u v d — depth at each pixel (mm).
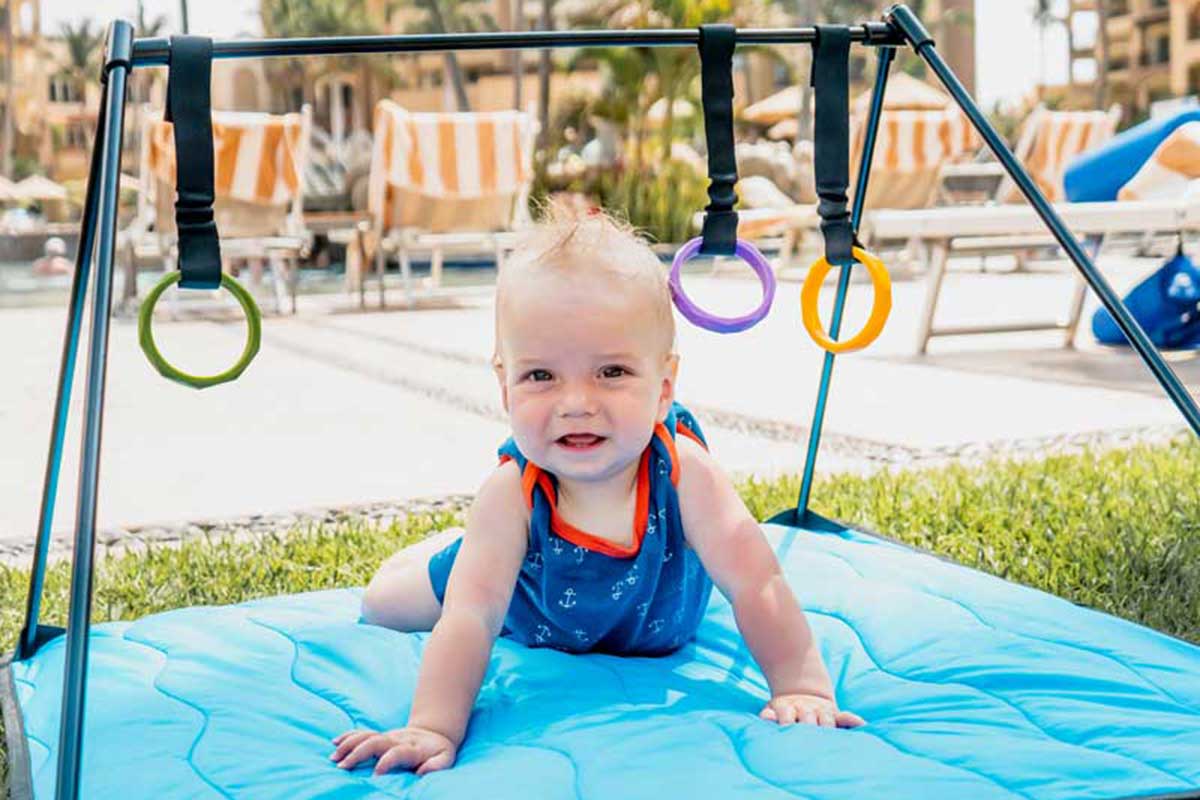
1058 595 2424
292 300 8492
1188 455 3535
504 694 1728
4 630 2355
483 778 1415
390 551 2834
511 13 18500
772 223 8500
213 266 1673
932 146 8914
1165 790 1372
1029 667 1749
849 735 1523
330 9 17375
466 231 8930
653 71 15609
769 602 1723
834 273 10320
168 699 1722
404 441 4301
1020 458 3701
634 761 1439
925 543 2773
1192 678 1719
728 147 1908
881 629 1930
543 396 1643
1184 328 5961
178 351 6566
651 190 13609
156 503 3504
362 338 7094
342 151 13414
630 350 1638
